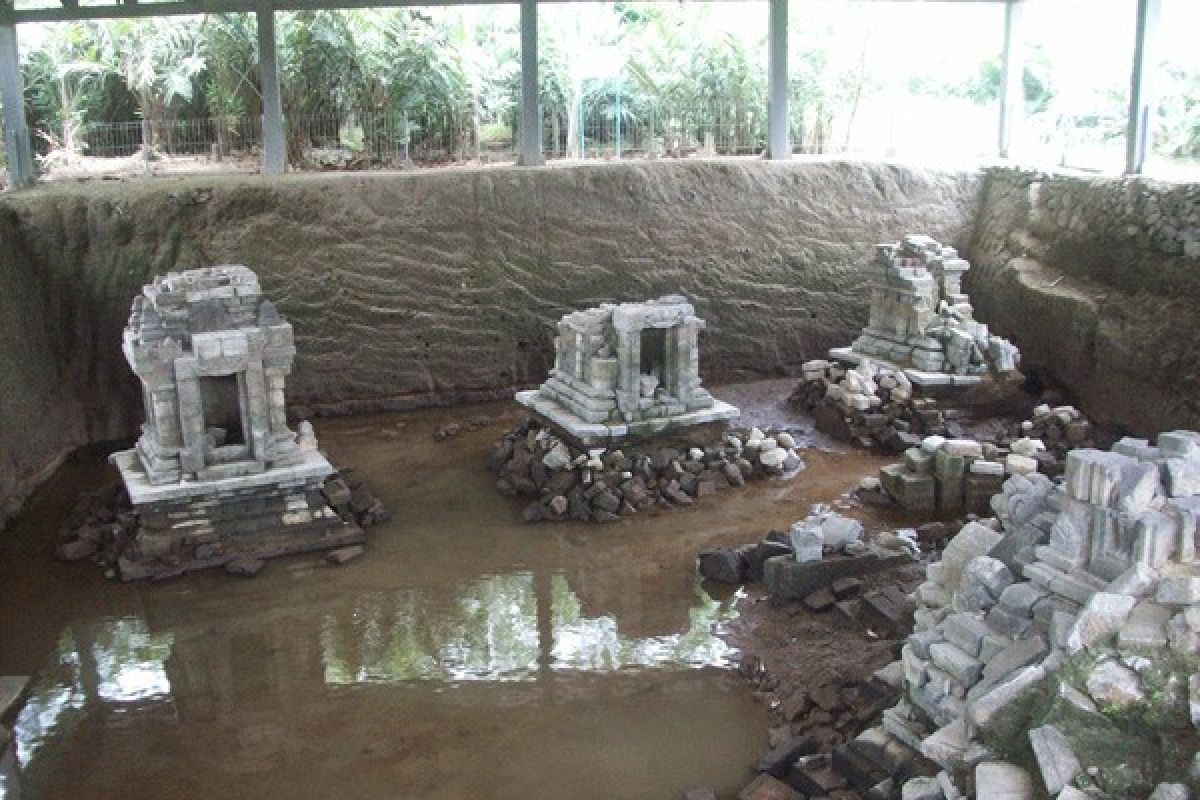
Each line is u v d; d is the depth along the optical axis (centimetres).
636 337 1273
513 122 2030
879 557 1024
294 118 1872
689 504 1262
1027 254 1689
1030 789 573
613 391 1290
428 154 1952
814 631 952
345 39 1852
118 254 1511
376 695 885
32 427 1362
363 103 1898
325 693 888
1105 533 657
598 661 930
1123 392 1427
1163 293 1426
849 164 1803
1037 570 684
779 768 757
